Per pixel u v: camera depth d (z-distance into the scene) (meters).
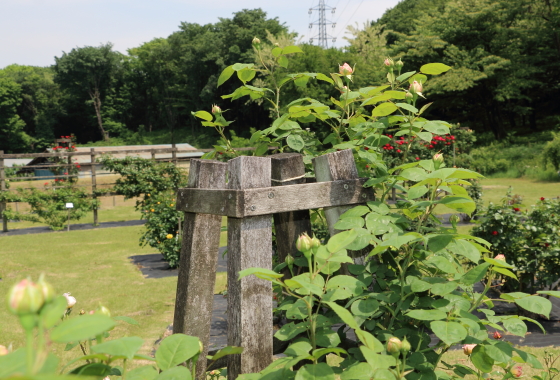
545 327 5.36
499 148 30.89
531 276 6.02
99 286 8.05
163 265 9.83
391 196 12.65
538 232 5.88
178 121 75.06
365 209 1.63
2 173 15.95
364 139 2.08
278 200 1.66
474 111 42.38
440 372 1.45
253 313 1.62
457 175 1.32
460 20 34.97
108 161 16.27
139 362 4.50
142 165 16.66
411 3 55.03
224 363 1.87
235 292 1.63
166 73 70.38
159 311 6.57
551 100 43.25
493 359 1.36
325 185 1.74
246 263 1.62
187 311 1.81
